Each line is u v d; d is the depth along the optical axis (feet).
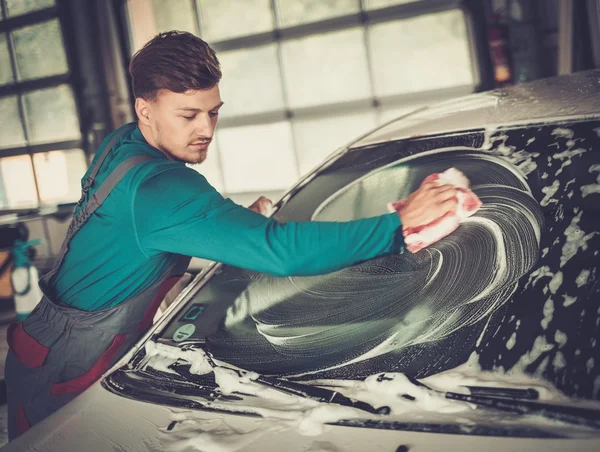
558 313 3.12
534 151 4.10
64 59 16.29
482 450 2.52
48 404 4.11
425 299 3.59
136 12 15.17
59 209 13.41
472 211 3.92
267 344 3.73
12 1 16.71
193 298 4.49
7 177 18.63
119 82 15.48
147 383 3.66
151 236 3.41
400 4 12.40
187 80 3.42
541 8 11.78
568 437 2.49
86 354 4.03
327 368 3.39
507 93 5.28
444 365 3.14
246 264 3.20
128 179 3.58
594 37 10.53
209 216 3.25
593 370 2.79
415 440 2.68
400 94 12.96
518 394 2.82
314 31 13.48
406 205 3.43
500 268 3.50
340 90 13.58
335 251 3.13
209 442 2.95
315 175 5.30
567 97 4.60
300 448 2.79
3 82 17.69
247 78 14.65
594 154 3.82
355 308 3.76
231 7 14.32
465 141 4.59
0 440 7.29
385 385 3.10
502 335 3.15
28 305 10.99
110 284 3.92
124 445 3.08
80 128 16.58
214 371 3.60
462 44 12.01
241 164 15.43
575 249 3.36
